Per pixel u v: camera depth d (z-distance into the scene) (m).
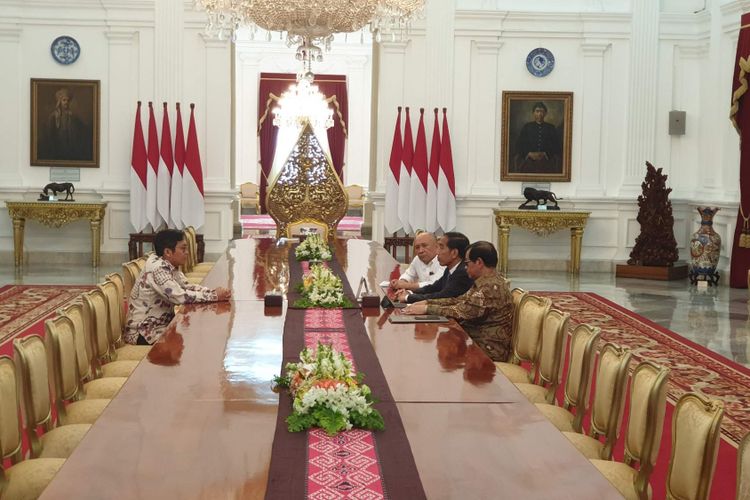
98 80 14.43
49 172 14.51
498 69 14.80
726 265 13.70
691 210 14.84
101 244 14.54
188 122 14.50
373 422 3.47
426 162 14.61
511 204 14.91
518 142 14.88
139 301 6.47
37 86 14.38
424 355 4.80
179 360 4.56
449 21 14.64
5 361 3.75
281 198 11.35
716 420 3.19
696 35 14.77
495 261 6.10
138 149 14.20
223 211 14.66
